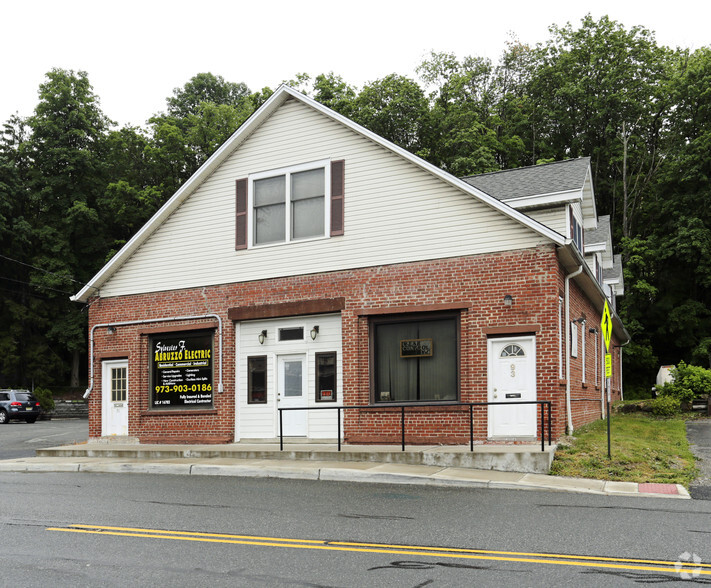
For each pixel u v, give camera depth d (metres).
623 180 45.41
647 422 22.03
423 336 16.39
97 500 11.12
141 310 20.12
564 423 15.77
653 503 10.25
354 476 13.07
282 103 18.69
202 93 59.69
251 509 10.04
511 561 6.99
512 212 15.38
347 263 17.28
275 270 18.22
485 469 13.35
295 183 18.39
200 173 19.33
